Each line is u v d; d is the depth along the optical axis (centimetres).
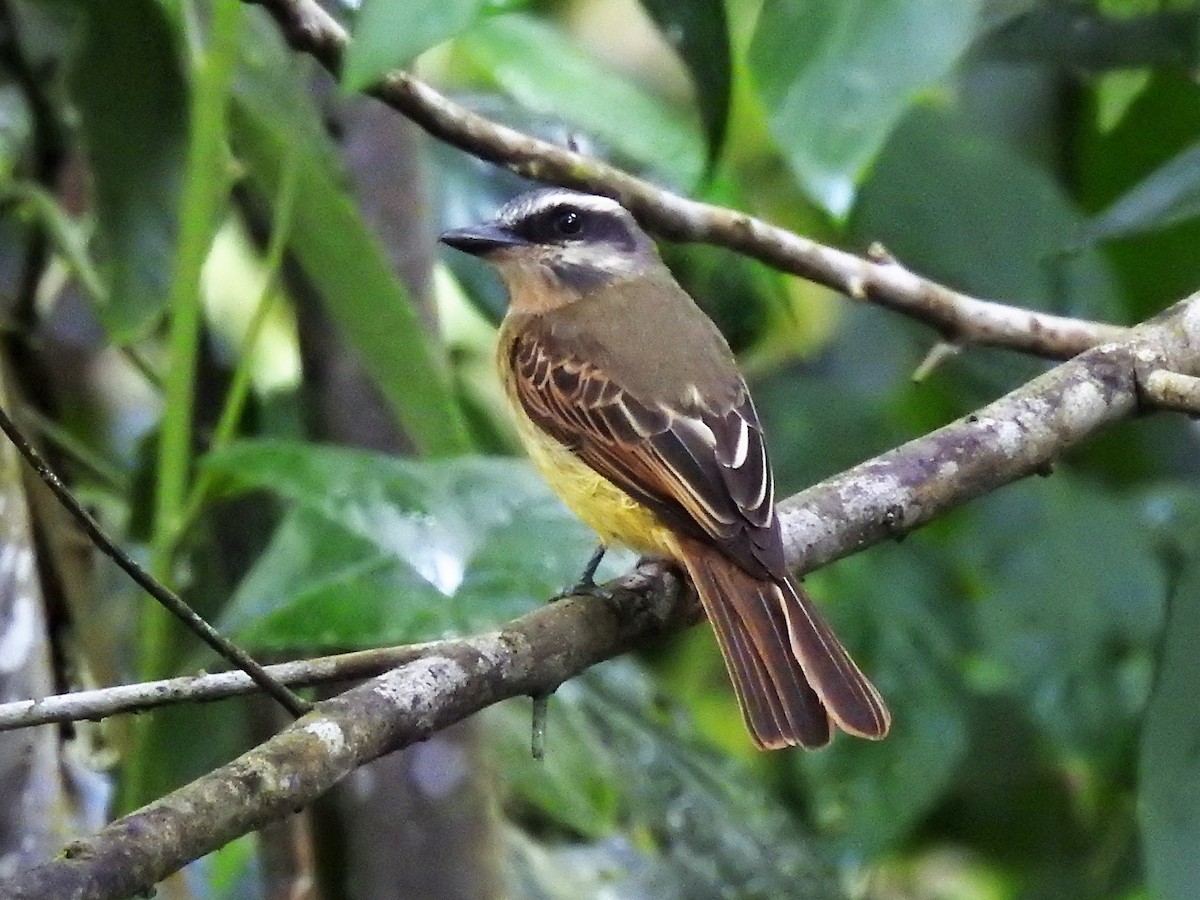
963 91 1241
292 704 618
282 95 866
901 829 1055
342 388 984
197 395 1062
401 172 975
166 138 939
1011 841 1205
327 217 836
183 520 848
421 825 928
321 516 834
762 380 1227
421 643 735
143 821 547
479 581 827
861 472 852
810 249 916
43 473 579
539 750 709
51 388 1050
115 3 918
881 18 685
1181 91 1128
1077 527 1117
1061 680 1091
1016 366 1170
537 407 930
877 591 1108
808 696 774
